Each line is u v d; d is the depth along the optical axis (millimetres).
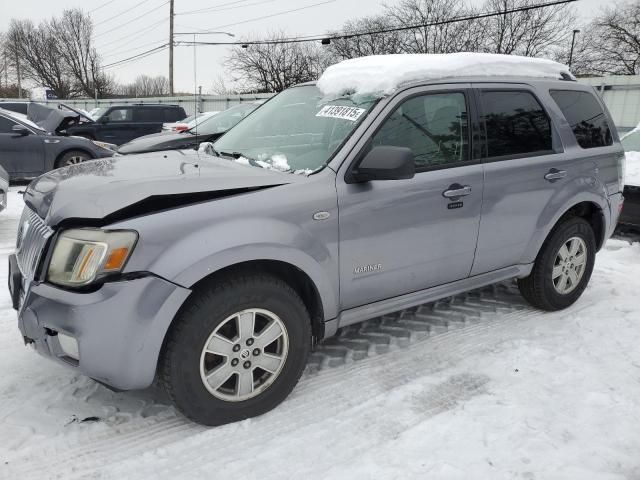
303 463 2494
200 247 2488
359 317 3215
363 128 3098
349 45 41125
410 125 3279
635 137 8281
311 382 3225
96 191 2598
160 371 2604
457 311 4305
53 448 2564
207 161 3299
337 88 3582
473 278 3736
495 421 2812
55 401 2945
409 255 3279
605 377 3273
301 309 2891
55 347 2535
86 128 15531
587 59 39312
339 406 2971
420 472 2416
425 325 4031
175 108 17109
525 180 3770
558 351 3621
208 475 2412
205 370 2645
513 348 3656
